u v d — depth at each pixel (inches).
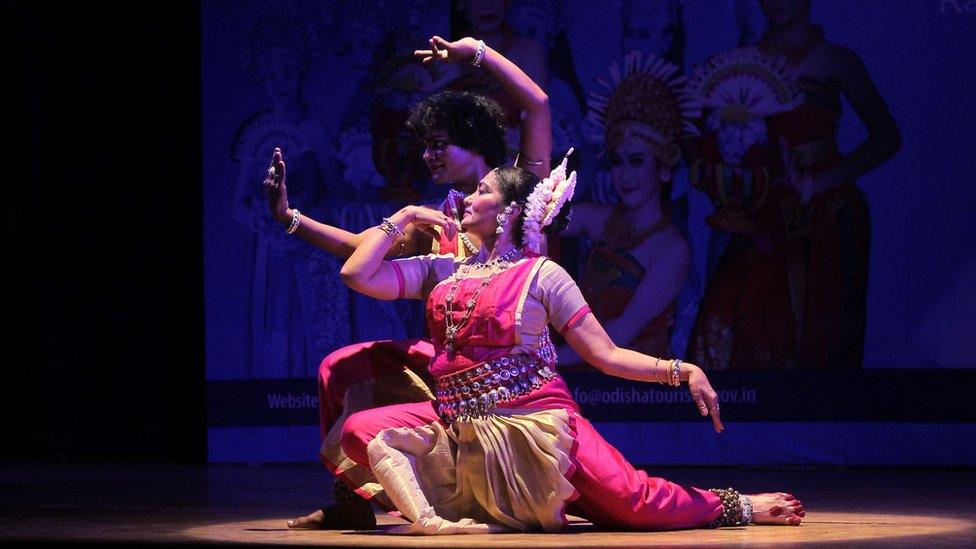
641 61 454.6
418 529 217.3
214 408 485.4
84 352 503.5
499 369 225.3
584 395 458.9
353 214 479.5
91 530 231.1
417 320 473.4
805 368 444.1
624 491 221.9
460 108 246.8
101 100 499.2
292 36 482.0
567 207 244.1
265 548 191.9
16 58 544.7
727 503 237.3
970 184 433.7
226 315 485.7
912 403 438.0
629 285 454.3
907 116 437.1
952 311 434.6
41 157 502.0
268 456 481.4
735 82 448.1
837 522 249.1
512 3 464.8
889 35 438.0
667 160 452.8
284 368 482.0
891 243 438.6
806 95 443.2
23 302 559.8
